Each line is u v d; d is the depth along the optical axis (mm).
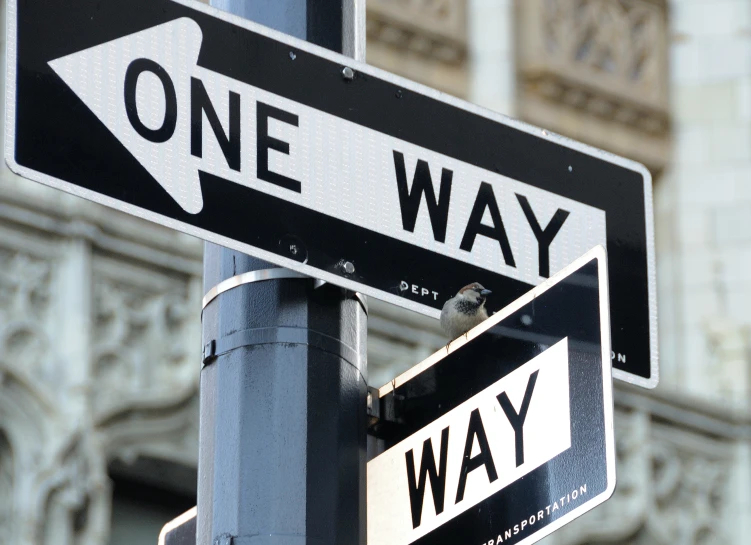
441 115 3553
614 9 15102
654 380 3602
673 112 15102
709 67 15180
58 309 10492
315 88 3365
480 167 3553
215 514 3064
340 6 3541
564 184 3676
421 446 3244
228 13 3295
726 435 13141
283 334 3154
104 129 3062
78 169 3014
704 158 14852
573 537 11953
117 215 11070
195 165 3143
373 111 3428
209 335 3234
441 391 3266
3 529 10039
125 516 10688
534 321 3141
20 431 10203
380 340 11555
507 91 14273
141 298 10867
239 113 3238
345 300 3266
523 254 3529
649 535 12367
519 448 3055
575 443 2955
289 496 3035
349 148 3373
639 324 3641
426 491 3186
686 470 12836
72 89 3053
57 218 10688
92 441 10211
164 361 10812
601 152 3762
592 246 3656
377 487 3273
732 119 14922
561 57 14633
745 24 15250
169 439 10688
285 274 3207
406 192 3420
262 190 3201
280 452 3064
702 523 12711
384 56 13906
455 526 3107
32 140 2982
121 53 3133
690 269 14453
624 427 12625
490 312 3389
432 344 11742
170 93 3164
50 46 3055
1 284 10391
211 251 3318
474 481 3117
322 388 3137
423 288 3352
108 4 3148
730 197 14633
